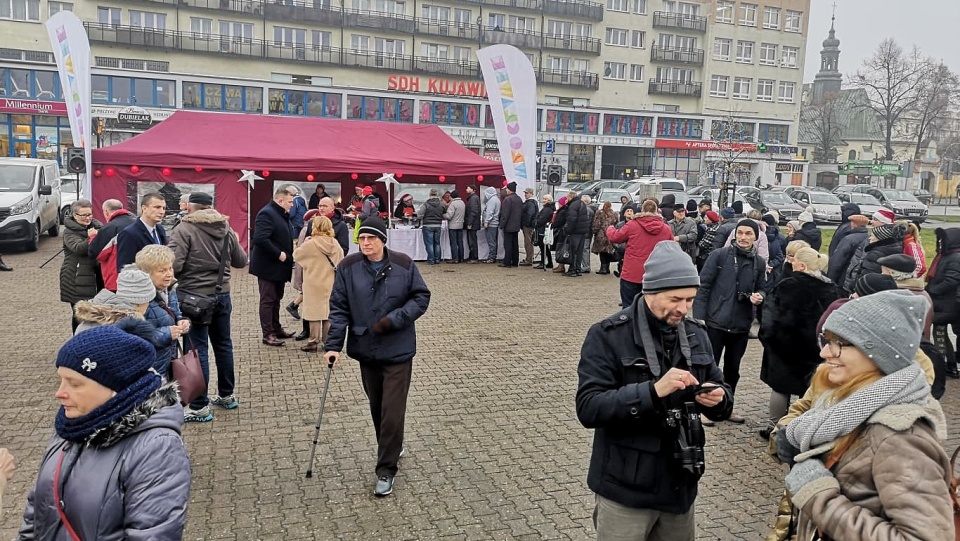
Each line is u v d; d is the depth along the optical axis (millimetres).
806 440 2100
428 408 6285
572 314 10938
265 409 6137
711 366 2795
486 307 11320
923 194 48531
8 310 9922
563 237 15023
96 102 39562
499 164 17172
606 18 55750
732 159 38531
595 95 55906
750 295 6094
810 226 11055
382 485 4539
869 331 2043
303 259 7957
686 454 2521
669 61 57125
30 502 2221
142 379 2115
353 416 5996
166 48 44750
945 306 7594
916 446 1860
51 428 5547
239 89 42812
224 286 5828
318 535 4043
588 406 2619
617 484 2664
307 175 16172
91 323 2922
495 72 16438
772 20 59344
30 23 41375
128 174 14484
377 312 4598
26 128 38250
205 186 14875
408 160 16219
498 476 4887
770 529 4250
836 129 68062
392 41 51031
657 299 2656
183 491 2084
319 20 48531
